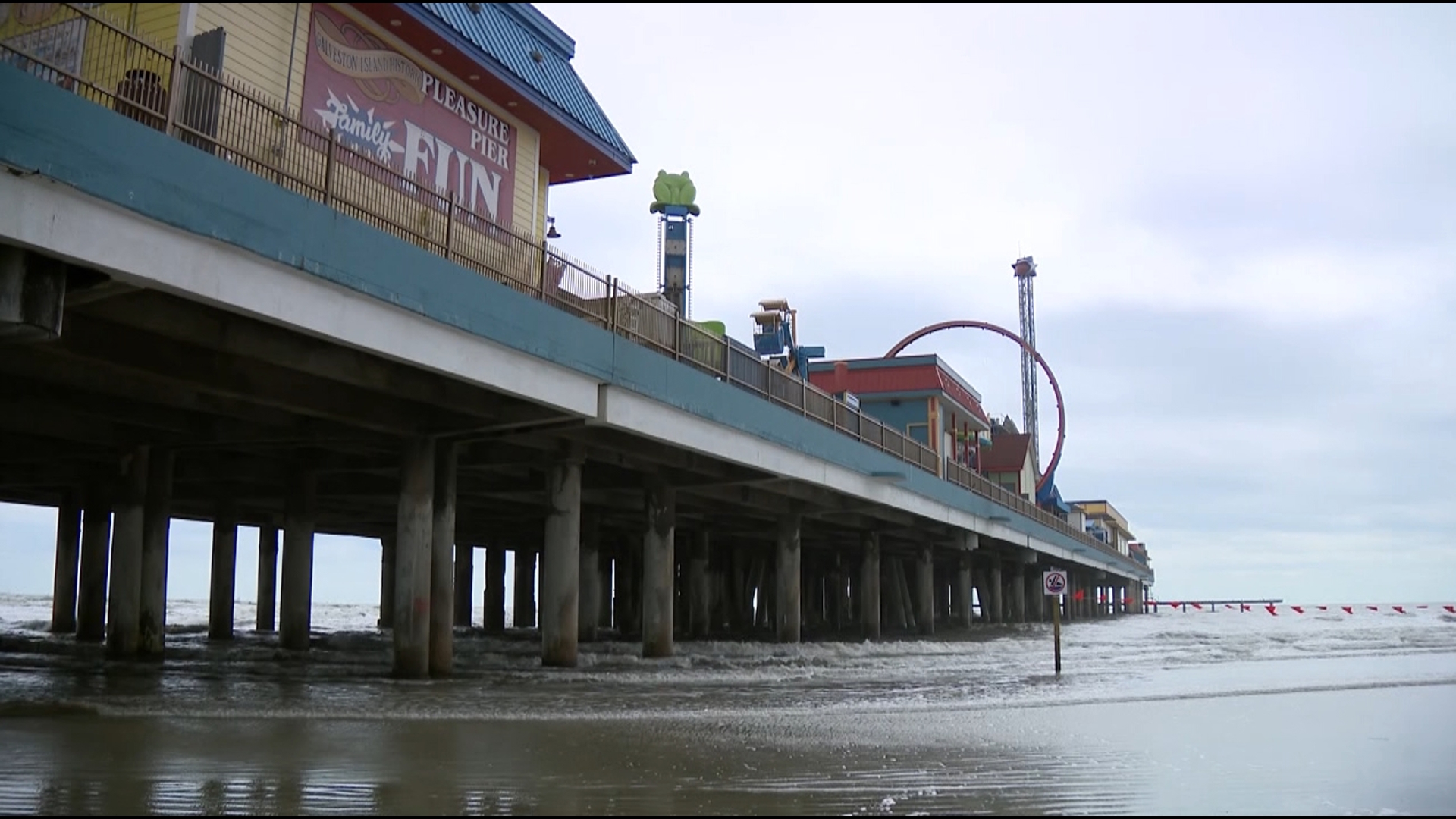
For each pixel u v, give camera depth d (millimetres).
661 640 27844
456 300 17359
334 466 26328
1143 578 118938
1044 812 7211
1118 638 44656
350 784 7926
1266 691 17656
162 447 24281
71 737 10109
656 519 28500
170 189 12734
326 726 11555
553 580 23391
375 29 21297
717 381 25578
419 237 17250
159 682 17406
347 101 20547
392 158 21562
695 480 29188
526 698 15945
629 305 22969
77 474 32688
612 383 21422
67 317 15023
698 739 11000
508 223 25047
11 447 27062
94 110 11914
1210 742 10891
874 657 29562
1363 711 14273
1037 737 11320
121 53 17250
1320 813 7199
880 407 59438
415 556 19859
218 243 13414
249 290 13906
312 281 14844
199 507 39438
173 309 14844
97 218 12031
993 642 40062
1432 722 12789
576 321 20484
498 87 24141
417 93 22375
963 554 58875
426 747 9992
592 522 36156
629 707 14711
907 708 14680
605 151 27625
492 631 49344
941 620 71250
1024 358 118562
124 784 7762
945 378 61156
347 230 15336
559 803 7324
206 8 17719
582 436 23844
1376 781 8469
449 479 21016
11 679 17516
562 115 25906
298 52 19531
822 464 31719
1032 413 115812
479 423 20375
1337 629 52875
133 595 23578
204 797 7348
